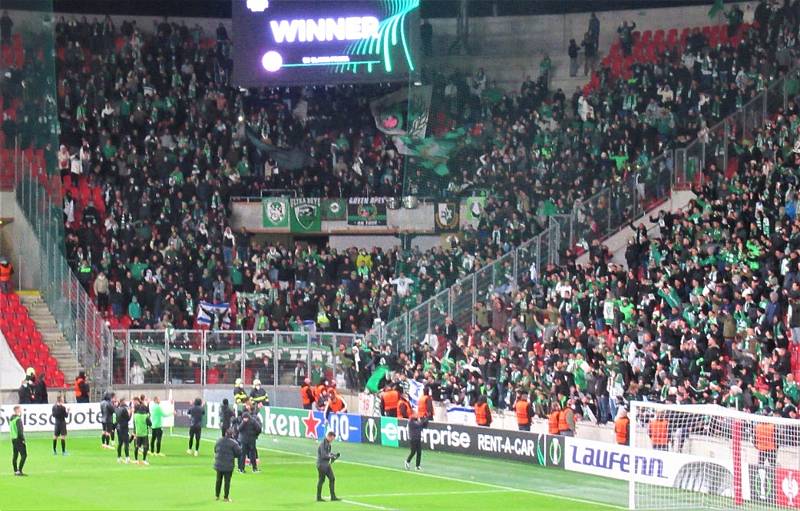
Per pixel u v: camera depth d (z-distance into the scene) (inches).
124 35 3472.0
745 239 2372.0
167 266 2970.0
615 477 1943.9
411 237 3117.6
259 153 3344.0
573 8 3376.0
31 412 2482.8
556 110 3129.9
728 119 2615.7
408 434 2332.7
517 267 2623.0
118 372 2659.9
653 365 2150.6
